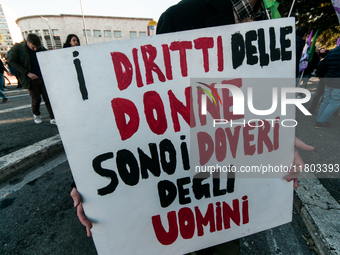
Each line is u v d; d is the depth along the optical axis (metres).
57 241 1.37
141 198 0.69
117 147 0.65
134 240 0.72
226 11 0.79
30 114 4.42
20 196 1.83
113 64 0.61
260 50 0.69
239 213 0.80
